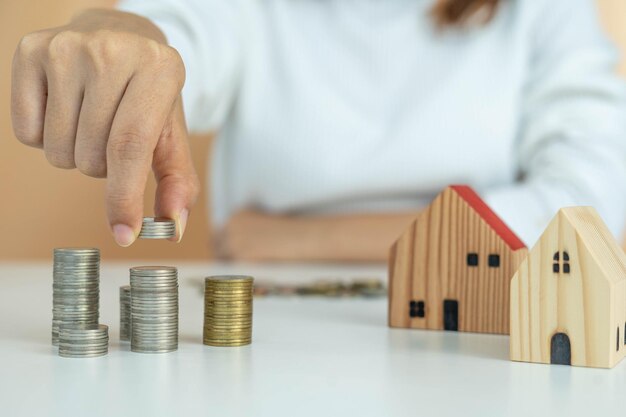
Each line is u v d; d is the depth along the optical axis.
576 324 0.72
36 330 0.87
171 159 0.78
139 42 0.72
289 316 1.00
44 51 0.73
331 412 0.54
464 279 0.91
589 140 1.91
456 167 2.08
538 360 0.73
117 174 0.71
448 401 0.58
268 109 2.12
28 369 0.67
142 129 0.71
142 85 0.71
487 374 0.68
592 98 1.97
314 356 0.74
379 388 0.61
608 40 2.11
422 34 2.11
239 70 2.09
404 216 1.88
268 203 2.15
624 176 1.89
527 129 2.05
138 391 0.59
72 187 2.73
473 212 0.91
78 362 0.70
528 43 2.07
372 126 2.10
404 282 0.93
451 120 2.08
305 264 1.85
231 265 1.83
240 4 2.06
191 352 0.75
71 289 0.76
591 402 0.58
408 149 2.07
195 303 1.11
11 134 2.74
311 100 2.10
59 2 2.73
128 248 2.73
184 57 1.44
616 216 1.87
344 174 2.08
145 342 0.75
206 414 0.53
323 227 1.89
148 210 2.59
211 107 1.97
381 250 1.84
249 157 2.14
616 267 0.75
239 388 0.60
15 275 1.53
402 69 2.11
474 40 2.09
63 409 0.54
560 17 2.06
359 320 0.98
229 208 2.21
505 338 0.87
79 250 0.76
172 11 1.64
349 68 2.13
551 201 1.80
